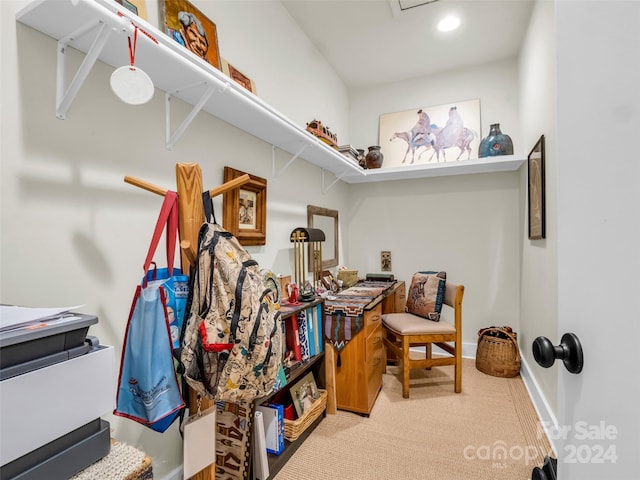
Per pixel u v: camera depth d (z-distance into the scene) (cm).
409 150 331
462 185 317
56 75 96
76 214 101
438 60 300
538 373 211
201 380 96
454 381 246
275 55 213
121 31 85
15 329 57
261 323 97
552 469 71
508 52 288
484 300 310
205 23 149
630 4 42
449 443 175
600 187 50
